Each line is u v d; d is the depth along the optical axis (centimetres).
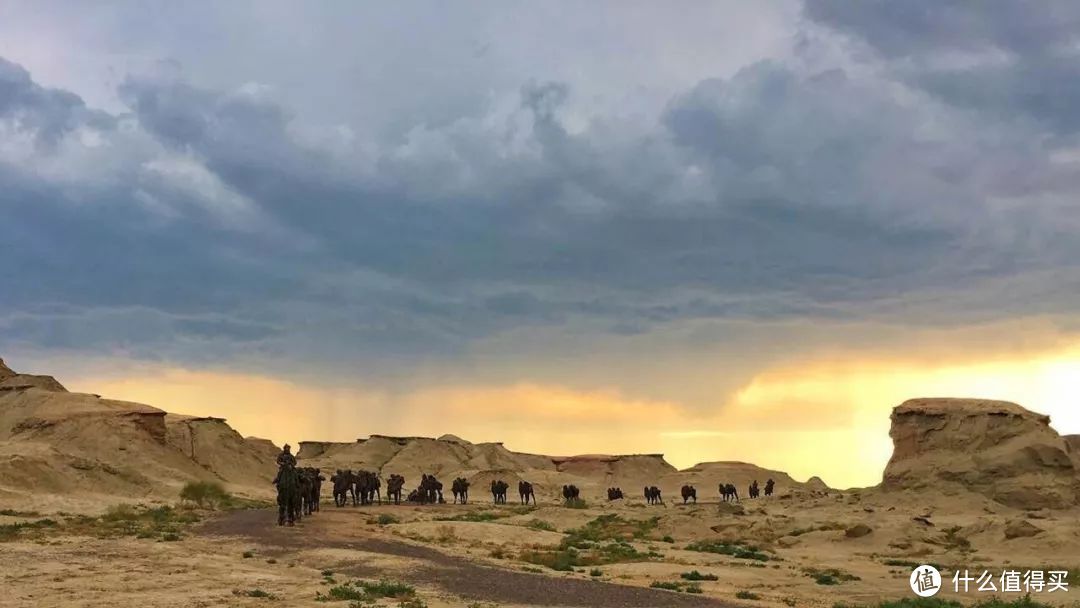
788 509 8888
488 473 15112
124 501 7144
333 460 17388
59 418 9912
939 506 8088
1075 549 5162
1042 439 8794
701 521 6469
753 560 4481
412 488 14012
